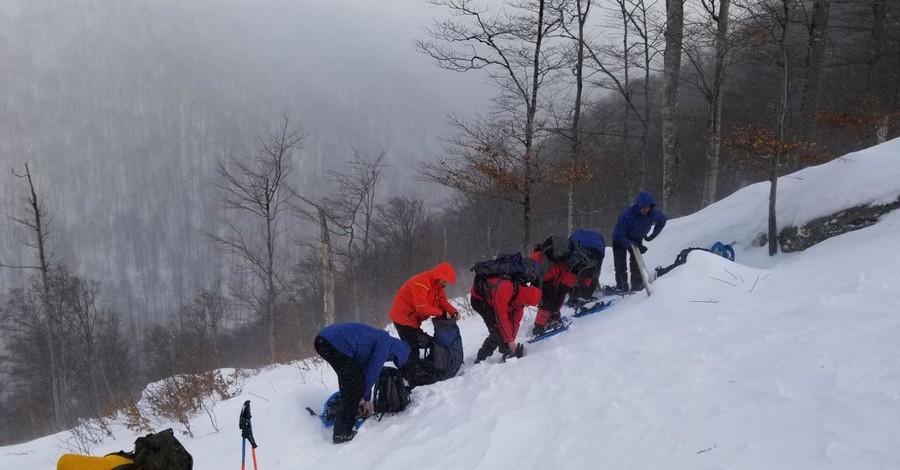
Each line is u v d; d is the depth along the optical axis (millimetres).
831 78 19297
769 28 9477
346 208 23578
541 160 11211
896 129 15453
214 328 33031
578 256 6559
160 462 2746
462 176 11227
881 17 16750
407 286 6129
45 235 20781
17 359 34531
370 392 5359
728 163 20609
